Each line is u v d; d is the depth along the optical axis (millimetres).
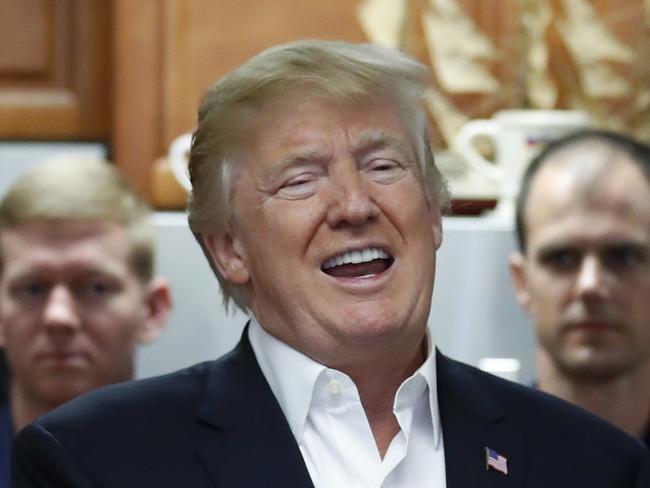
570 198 5648
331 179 3828
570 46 6773
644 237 5594
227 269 4031
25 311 5715
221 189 3977
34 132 7574
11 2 7570
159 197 6855
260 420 3842
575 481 3914
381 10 6703
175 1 7000
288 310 3848
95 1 7602
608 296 5551
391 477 3867
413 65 3967
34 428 3797
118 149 7031
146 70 7027
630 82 6836
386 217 3824
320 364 3867
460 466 3869
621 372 5582
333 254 3799
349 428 3867
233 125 3924
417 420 3955
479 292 6062
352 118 3854
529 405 4062
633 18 6918
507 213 6246
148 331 5949
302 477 3742
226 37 6988
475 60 6730
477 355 6051
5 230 5762
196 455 3777
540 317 5668
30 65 7582
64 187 5785
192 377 3984
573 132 5926
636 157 5746
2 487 5676
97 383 5734
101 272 5723
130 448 3770
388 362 3867
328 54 3928
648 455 4039
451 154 6605
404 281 3824
